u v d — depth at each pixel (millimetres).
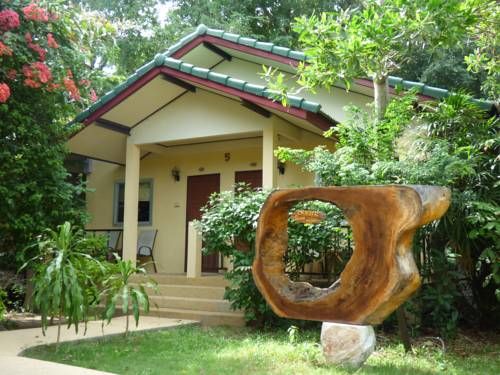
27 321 7266
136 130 10086
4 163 7758
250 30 16781
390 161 5605
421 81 14367
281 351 5281
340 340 4754
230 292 6965
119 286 6109
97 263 5957
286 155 6766
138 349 5406
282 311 2254
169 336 6195
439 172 5246
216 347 5566
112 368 4559
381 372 4551
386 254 1954
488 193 6016
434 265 6203
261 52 9648
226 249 7156
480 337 6539
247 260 6785
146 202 12117
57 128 8664
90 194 12719
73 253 5594
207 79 8648
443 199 1952
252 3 17625
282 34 17625
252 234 6766
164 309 8023
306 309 2180
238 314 7477
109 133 10070
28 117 8039
